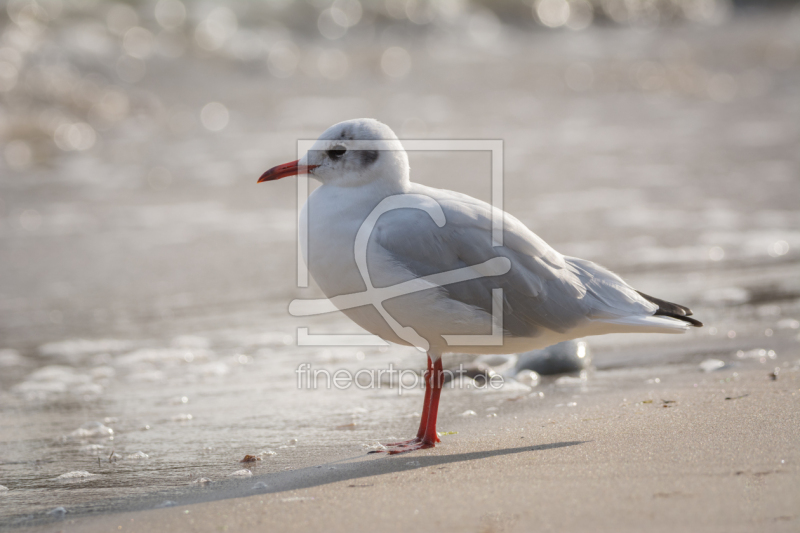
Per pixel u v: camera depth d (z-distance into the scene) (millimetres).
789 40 51844
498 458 6605
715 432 6688
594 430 7203
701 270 14109
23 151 25516
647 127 29609
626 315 7688
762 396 7719
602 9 56812
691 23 59781
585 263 7895
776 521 4922
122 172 23297
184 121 29766
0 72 30859
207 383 10055
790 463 5828
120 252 16312
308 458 7266
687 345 10539
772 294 12703
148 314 13008
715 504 5203
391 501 5707
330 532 5238
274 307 13281
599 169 22703
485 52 45938
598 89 38344
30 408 9258
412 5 47562
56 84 31250
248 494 6188
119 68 34406
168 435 8188
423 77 39344
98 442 8047
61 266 15469
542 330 7590
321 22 44375
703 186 20656
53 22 36375
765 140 26672
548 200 19250
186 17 40188
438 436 7562
